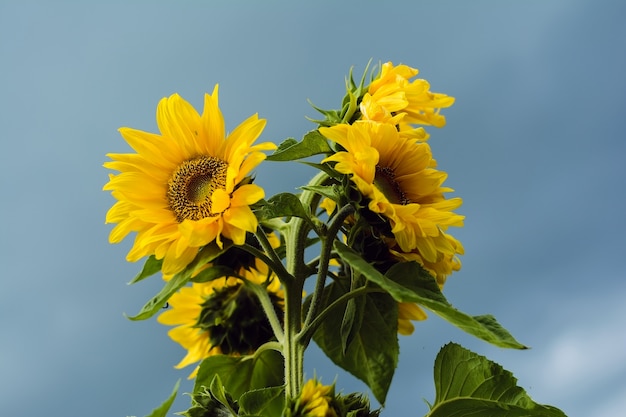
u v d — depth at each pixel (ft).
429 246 3.04
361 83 3.27
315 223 3.24
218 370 3.45
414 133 3.19
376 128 3.10
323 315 3.13
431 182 3.18
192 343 3.79
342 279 3.46
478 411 3.25
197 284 3.82
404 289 2.91
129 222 3.15
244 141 3.18
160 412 2.71
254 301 3.67
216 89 3.25
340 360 3.41
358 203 3.03
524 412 3.18
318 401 3.01
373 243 3.18
